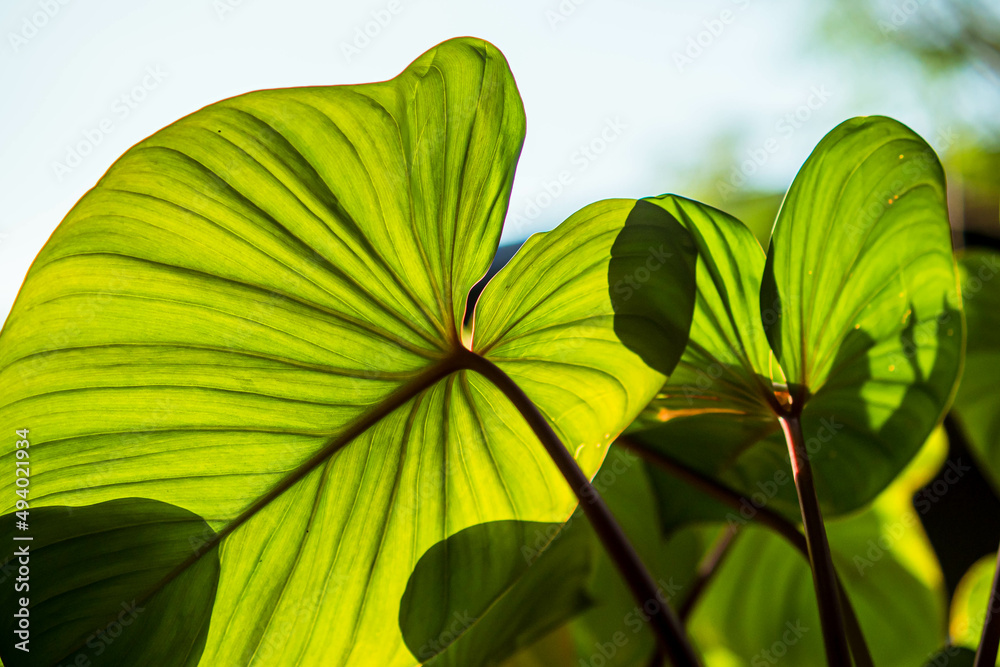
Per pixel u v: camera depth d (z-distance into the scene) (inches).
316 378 39.4
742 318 41.5
